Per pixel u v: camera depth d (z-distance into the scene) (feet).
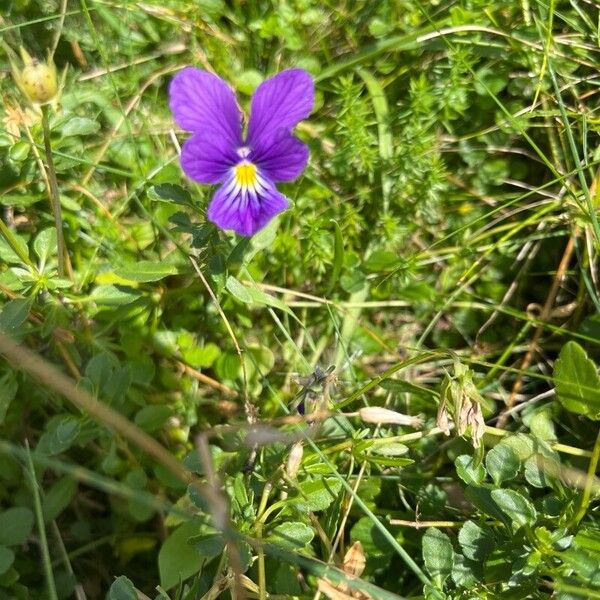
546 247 0.55
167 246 0.52
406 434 0.45
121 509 0.46
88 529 0.46
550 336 0.53
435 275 0.56
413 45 0.55
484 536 0.40
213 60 0.56
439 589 0.39
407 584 0.45
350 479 0.45
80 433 0.43
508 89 0.55
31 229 0.50
